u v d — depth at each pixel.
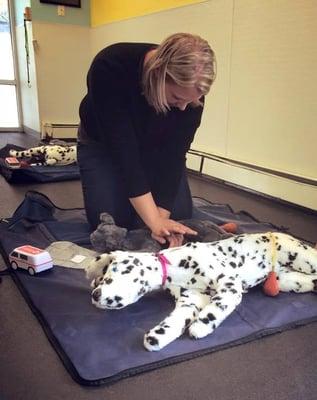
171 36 1.17
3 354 1.03
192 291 1.17
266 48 2.53
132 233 1.54
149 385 0.93
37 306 1.21
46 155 3.15
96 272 1.20
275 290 1.27
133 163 1.41
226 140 3.00
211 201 2.55
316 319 1.20
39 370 0.97
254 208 2.43
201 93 1.14
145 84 1.25
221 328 1.12
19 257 1.42
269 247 1.29
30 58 4.82
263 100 2.62
